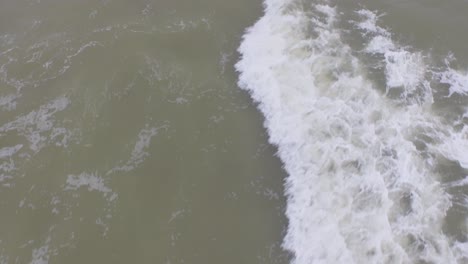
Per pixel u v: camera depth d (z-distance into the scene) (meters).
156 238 21.31
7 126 25.59
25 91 27.03
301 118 24.98
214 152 24.09
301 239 20.89
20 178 23.55
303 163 23.34
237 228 21.48
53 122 25.61
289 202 22.16
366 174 22.70
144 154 24.12
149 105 26.05
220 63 27.98
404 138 24.03
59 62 28.27
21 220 22.12
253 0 31.48
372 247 20.31
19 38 29.73
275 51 28.31
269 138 24.50
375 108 25.28
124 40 29.19
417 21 29.38
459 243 20.42
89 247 21.14
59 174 23.61
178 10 30.98
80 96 26.55
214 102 26.08
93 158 24.08
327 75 26.84
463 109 25.25
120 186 23.03
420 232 20.73
